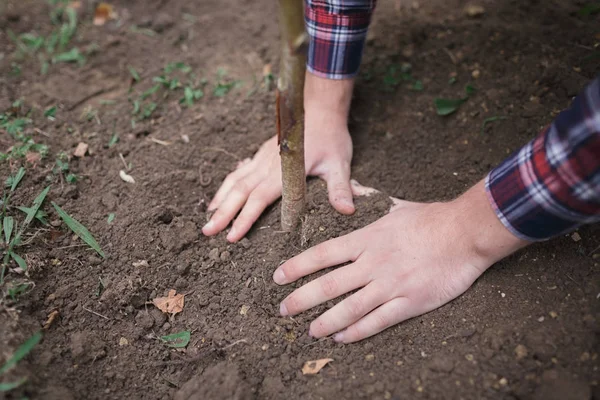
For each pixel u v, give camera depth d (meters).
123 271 1.58
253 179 1.72
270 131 2.02
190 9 2.62
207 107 2.15
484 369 1.29
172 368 1.45
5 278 1.47
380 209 1.59
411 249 1.40
